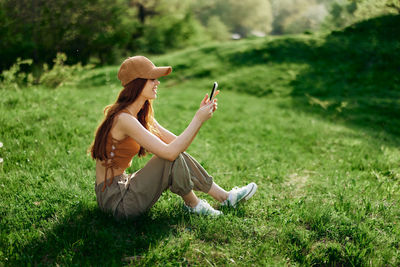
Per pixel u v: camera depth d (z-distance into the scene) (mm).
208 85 14086
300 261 2297
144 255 2182
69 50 12000
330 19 25891
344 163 5066
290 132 7492
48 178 3367
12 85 7223
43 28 11430
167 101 10023
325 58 15766
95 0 14461
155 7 27578
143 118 2574
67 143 4531
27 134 4609
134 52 24828
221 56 17062
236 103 10844
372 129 8734
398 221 2865
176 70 15906
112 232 2443
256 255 2297
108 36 16375
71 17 12062
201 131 6910
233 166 4664
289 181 4242
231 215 2750
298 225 2758
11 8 10828
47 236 2336
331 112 10531
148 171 2449
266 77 14461
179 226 2570
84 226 2496
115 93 9961
